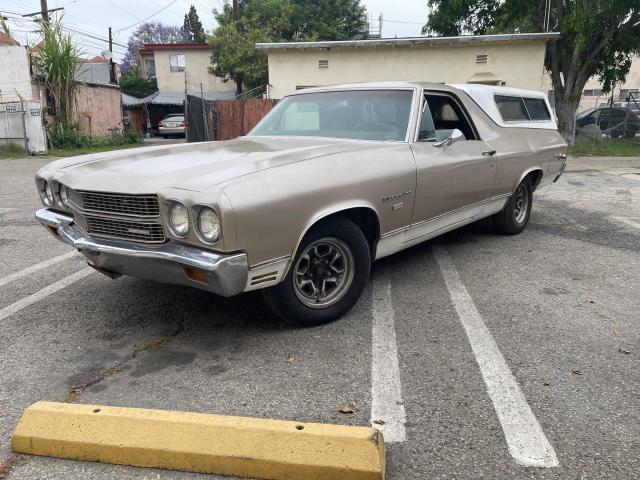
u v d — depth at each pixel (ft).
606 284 14.39
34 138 56.59
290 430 7.29
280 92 55.83
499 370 9.70
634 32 52.24
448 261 16.42
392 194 12.16
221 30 103.71
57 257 17.24
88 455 7.44
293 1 115.24
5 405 8.76
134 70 143.43
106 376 9.64
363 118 14.12
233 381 9.41
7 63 60.70
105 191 10.03
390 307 12.69
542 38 50.47
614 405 8.59
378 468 6.80
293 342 10.88
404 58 53.47
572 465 7.22
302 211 10.07
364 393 9.00
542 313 12.34
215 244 9.05
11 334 11.44
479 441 7.72
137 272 10.30
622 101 87.45
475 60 52.49
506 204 18.33
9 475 7.17
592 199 27.71
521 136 18.13
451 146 14.37
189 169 10.21
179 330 11.54
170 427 7.48
